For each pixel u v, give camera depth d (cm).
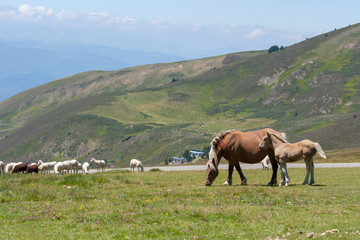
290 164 5022
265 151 2189
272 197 1620
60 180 2286
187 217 1253
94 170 5291
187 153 17062
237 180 2727
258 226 1152
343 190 1856
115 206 1438
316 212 1324
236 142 2188
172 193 1758
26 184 2192
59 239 1008
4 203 1506
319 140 13988
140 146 19800
